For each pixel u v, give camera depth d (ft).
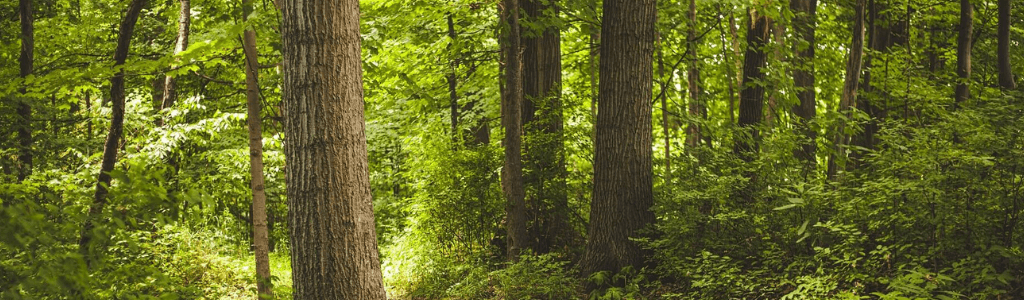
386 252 41.65
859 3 31.63
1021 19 42.86
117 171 12.08
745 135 35.70
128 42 24.07
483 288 31.22
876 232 23.34
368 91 39.11
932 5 40.88
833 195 24.98
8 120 32.42
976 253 20.21
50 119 36.88
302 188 18.04
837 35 48.83
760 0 34.99
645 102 30.14
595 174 30.73
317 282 18.06
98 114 38.70
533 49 38.83
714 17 45.21
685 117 37.09
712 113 49.83
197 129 36.65
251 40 25.17
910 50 40.70
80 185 28.84
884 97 37.17
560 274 29.81
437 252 35.81
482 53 44.62
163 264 31.27
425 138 44.91
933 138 23.44
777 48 37.86
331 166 17.93
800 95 45.78
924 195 21.24
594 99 41.42
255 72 24.86
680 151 35.99
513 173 32.83
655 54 43.34
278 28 23.48
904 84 32.99
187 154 43.24
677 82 57.11
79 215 11.94
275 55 27.81
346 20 18.20
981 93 33.30
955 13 42.19
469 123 47.19
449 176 37.04
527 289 29.32
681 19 39.68
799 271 24.32
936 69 43.16
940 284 19.99
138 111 38.65
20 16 32.27
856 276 20.88
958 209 21.13
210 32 36.09
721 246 27.89
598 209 30.45
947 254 21.45
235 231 50.85
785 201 27.71
